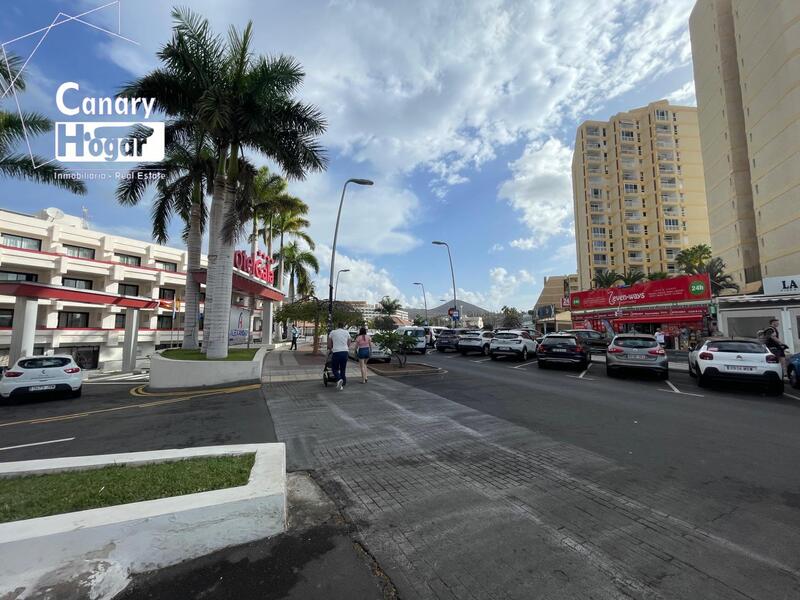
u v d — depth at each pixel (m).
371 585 2.41
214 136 13.07
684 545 2.89
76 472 3.46
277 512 2.97
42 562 2.30
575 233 88.44
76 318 32.41
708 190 53.34
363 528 3.11
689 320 23.39
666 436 5.82
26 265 28.75
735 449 5.19
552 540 2.95
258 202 25.92
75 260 31.09
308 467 4.54
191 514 2.68
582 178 81.81
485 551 2.80
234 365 11.80
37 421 7.85
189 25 11.91
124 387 13.23
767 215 39.31
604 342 23.89
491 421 6.73
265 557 2.68
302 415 7.25
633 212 76.06
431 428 6.27
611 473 4.34
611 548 2.85
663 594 2.35
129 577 2.44
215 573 2.51
